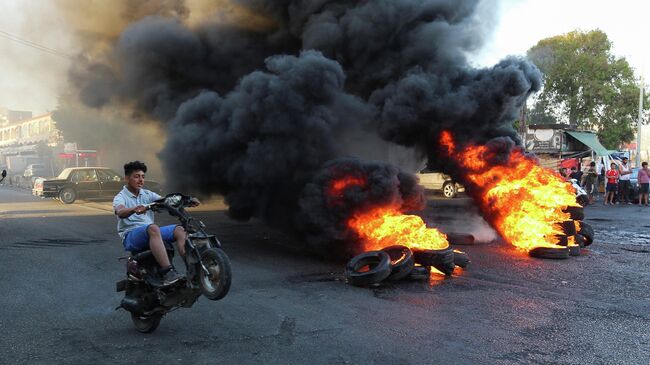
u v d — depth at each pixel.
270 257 8.09
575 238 8.61
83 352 3.97
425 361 3.80
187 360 3.80
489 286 6.13
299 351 3.99
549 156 26.81
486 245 9.09
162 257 4.19
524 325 4.66
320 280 6.49
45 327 4.61
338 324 4.68
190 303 4.29
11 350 4.02
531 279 6.50
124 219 4.49
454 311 5.10
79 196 18.94
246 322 4.73
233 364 3.73
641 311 5.10
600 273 6.84
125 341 4.23
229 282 3.88
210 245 4.25
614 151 29.80
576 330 4.52
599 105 31.12
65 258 7.95
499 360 3.83
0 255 8.17
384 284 6.25
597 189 21.45
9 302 5.44
